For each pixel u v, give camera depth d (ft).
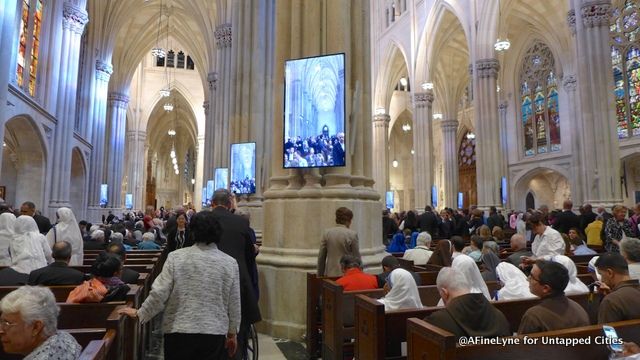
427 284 18.92
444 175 108.68
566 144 83.05
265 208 21.11
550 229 21.01
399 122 142.72
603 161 43.73
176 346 9.01
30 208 23.27
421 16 84.33
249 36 40.04
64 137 58.90
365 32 22.03
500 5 66.54
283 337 18.63
